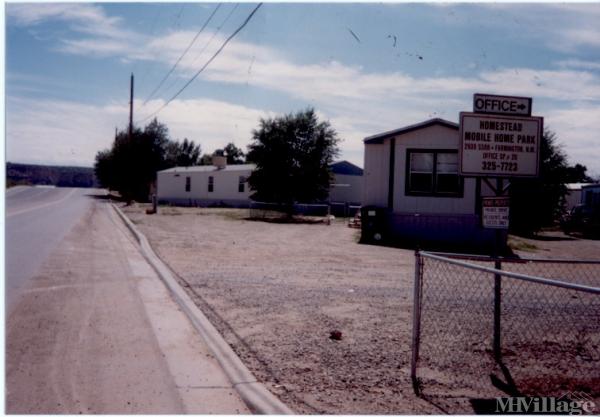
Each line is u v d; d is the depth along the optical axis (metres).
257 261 12.69
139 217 27.88
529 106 6.02
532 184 25.42
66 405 4.11
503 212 5.54
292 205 32.06
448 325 6.68
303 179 31.61
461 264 4.37
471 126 5.89
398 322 6.80
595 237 26.70
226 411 4.12
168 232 19.69
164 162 60.19
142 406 4.15
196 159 94.31
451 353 5.51
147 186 57.03
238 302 7.91
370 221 18.34
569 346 5.81
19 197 46.09
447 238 18.19
